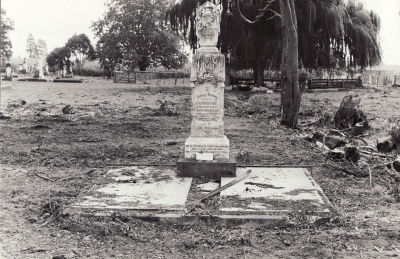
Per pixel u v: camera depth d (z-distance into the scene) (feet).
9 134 43.96
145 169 29.17
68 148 37.50
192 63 28.14
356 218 20.95
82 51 285.64
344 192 25.39
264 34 118.01
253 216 20.17
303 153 36.32
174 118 60.23
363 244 17.85
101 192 23.81
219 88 28.14
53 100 85.61
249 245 17.89
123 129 49.11
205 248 17.62
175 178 26.86
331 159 33.37
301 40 115.14
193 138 28.30
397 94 113.39
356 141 41.57
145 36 185.88
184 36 123.54
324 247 17.61
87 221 19.84
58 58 285.23
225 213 20.54
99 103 80.94
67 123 53.52
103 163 32.30
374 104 84.58
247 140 42.60
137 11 183.11
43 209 21.36
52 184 26.53
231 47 118.21
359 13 127.44
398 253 16.94
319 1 110.73
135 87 136.26
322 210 20.97
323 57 121.49
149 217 20.27
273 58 116.88
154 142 41.16
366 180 28.35
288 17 52.11
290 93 53.57
